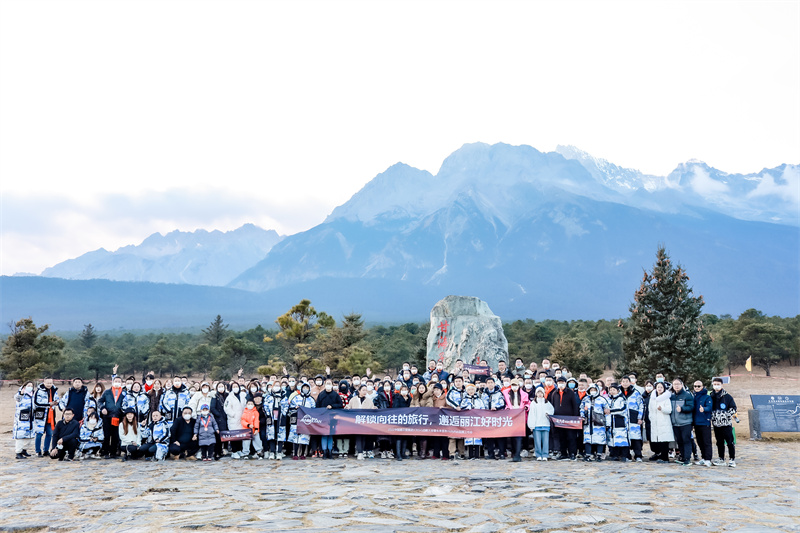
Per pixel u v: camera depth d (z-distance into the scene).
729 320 85.69
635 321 36.03
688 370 33.34
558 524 9.95
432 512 10.77
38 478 15.12
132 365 82.38
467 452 19.12
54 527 10.03
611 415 18.27
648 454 20.56
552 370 22.19
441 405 19.33
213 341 97.88
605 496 12.24
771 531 9.52
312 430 18.72
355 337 50.78
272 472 15.83
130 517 10.59
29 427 19.62
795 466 17.09
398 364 76.25
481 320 34.31
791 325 80.44
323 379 20.38
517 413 18.41
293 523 9.99
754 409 25.52
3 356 57.34
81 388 20.20
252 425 18.67
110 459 19.02
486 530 9.56
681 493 12.61
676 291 35.31
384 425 18.67
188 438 18.61
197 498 12.17
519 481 14.03
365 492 12.65
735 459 18.92
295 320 49.75
